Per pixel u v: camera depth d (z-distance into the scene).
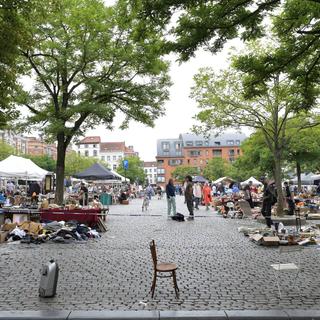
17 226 15.00
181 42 9.74
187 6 8.84
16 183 44.47
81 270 9.27
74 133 23.70
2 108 14.22
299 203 25.72
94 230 15.69
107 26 23.02
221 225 19.30
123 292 7.38
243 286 7.79
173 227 18.48
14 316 5.95
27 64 23.52
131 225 19.45
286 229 15.27
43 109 25.44
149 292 7.37
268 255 11.20
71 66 23.59
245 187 25.89
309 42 10.88
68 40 22.98
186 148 148.75
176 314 6.03
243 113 22.42
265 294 7.23
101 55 23.42
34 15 15.67
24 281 8.21
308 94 12.23
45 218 17.42
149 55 23.14
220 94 21.89
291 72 11.62
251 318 5.95
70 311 6.17
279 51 11.21
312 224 18.88
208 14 9.34
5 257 10.93
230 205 24.94
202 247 12.61
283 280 8.28
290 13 10.72
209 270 9.27
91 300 6.88
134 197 64.88
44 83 24.05
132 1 9.17
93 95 24.72
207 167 112.56
